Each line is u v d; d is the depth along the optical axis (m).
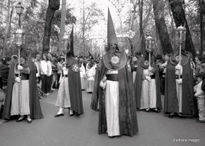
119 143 5.13
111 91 5.46
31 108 6.95
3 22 20.14
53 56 14.30
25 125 6.46
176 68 7.32
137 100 8.38
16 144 5.08
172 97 7.36
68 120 7.04
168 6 12.42
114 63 5.51
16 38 6.68
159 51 16.66
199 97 6.85
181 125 6.49
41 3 23.55
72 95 7.40
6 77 8.59
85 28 31.28
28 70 6.71
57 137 5.52
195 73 8.14
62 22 18.47
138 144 5.06
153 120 7.02
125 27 16.48
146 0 15.30
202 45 10.45
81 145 5.03
